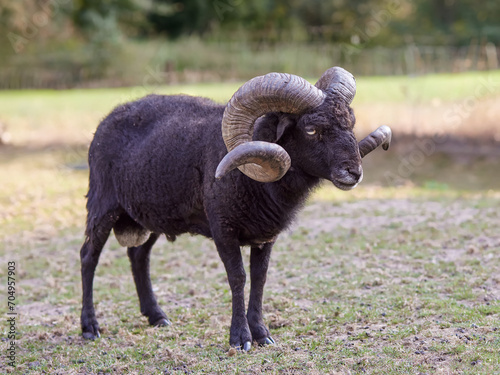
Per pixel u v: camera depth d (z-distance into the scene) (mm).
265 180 5961
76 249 11461
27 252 11289
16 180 17297
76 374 6184
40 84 37438
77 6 41688
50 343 7242
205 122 6906
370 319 7102
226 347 6547
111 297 8883
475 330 6449
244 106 5980
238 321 6500
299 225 12062
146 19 47719
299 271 9391
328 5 45906
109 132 7598
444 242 10219
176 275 9711
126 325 7754
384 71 33531
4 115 27203
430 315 7035
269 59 37375
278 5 47969
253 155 5688
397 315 7160
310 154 6109
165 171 6910
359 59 34406
